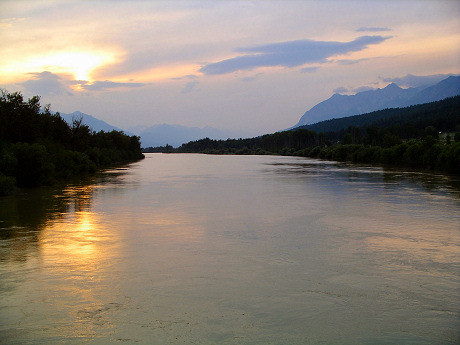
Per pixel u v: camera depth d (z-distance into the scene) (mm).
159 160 128625
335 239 18719
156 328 9906
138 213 26125
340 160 108250
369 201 30375
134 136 142000
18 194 36562
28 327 9961
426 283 12930
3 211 26812
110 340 9336
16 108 53781
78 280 13211
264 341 9312
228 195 35406
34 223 22625
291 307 11133
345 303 11398
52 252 16516
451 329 9875
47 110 68062
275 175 58094
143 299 11672
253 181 49094
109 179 53656
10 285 12734
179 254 16312
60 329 9859
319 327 9992
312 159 123375
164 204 30109
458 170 55031
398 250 16734
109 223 22719
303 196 33906
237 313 10758
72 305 11234
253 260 15477
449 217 23812
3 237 19156
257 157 154875
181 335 9570
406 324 10141
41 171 44156
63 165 55969
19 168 42750
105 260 15445
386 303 11398
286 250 16875
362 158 94875
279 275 13750
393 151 78438
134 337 9469
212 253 16469
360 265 14797
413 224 21875
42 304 11305
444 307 11125
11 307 11109
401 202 29719
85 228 21297
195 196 34844
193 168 80625
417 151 69625
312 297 11812
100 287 12594
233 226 21812
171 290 12359
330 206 28281
